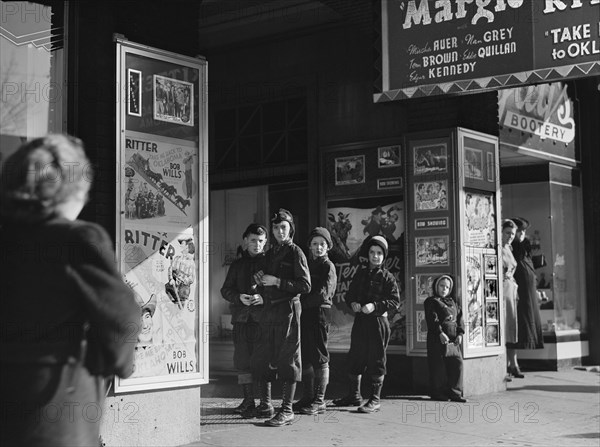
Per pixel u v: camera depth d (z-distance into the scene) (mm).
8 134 6164
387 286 8664
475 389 10055
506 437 7449
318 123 11617
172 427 6758
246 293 8359
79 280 2768
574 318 13727
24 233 2842
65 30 6465
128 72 6668
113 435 6328
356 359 8812
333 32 11539
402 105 10641
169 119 6934
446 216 10125
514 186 13594
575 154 14031
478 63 8914
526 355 13250
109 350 2801
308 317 8438
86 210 6402
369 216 11039
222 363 12398
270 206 12148
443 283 9609
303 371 8594
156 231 6762
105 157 6527
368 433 7492
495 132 10906
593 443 7203
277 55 12102
